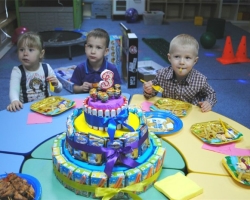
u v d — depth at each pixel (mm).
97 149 896
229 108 2486
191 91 1663
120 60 3076
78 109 1103
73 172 885
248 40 4559
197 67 3375
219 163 1057
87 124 998
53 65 3324
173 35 4711
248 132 1259
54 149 991
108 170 864
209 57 3734
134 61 2707
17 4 4340
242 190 928
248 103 2584
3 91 2680
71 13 4465
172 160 1080
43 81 1786
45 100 1491
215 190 927
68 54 3719
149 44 4164
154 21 5430
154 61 3504
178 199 875
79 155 931
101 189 871
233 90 2824
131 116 1070
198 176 987
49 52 3764
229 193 915
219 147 1151
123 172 889
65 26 4527
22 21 4430
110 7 5809
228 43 3590
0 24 3807
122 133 943
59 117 1354
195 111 1435
